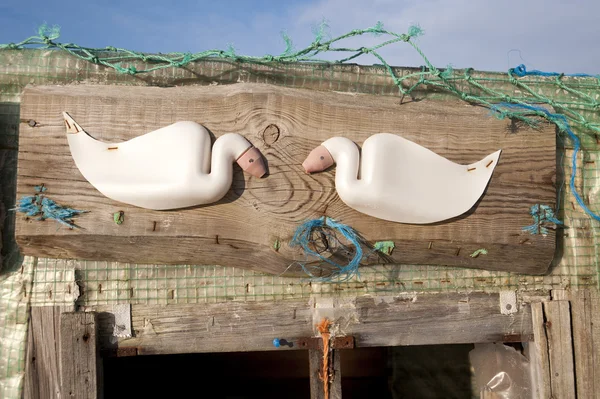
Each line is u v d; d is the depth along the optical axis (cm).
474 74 287
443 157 265
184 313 261
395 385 478
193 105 256
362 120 264
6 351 252
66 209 248
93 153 248
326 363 263
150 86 263
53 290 257
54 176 249
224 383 486
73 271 259
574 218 291
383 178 253
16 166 263
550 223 276
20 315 254
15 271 258
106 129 251
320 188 258
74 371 246
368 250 264
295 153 258
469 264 277
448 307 276
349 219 260
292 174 257
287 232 256
